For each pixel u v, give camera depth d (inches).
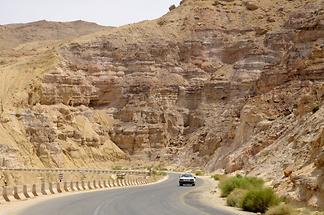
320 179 1386.6
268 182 2423.7
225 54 7150.6
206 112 6397.6
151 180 3570.4
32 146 4980.3
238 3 7775.6
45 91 5851.4
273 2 7662.4
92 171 3654.0
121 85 6624.0
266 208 1489.9
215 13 7588.6
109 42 6865.2
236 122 4586.6
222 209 1576.0
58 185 2171.5
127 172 3927.2
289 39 6333.7
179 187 2775.6
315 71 3848.4
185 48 7165.4
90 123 6112.2
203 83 6781.5
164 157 6058.1
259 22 7352.4
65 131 5600.4
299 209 1364.4
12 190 1743.4
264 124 3777.1
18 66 6053.2
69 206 1502.2
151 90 6614.2
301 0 7564.0
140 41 7027.6
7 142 4653.1
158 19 7672.2
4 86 5561.0
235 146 4180.6
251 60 6397.6
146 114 6402.6
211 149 5285.4
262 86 4338.1
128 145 6225.4
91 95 6392.7
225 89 6451.8
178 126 6471.5
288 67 4188.0
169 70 6904.5
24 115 5182.1
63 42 7165.4
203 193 2321.6
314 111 2785.4
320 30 4210.1
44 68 6122.1
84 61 6579.7
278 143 3038.9
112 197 1907.0
